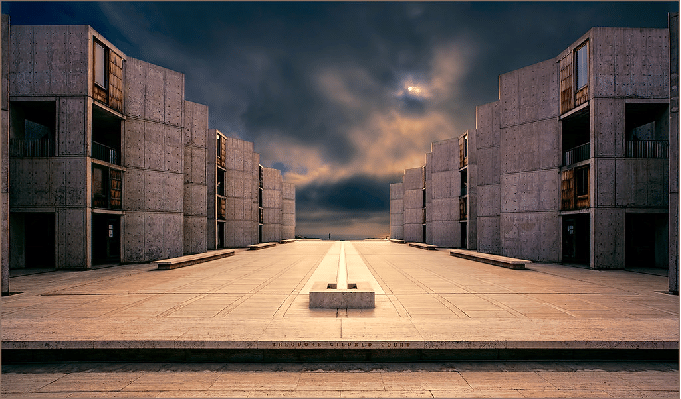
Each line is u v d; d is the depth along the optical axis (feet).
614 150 51.24
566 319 20.27
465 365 15.99
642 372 15.40
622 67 51.75
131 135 60.64
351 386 14.11
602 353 16.58
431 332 17.72
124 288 33.55
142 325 19.11
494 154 85.20
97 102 53.01
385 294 30.14
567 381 14.56
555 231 60.13
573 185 56.54
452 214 108.37
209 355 16.52
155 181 64.03
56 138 50.88
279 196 154.71
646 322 19.69
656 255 53.16
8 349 16.58
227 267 52.85
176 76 68.49
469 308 24.90
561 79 59.77
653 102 51.42
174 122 67.87
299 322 19.52
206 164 85.20
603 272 46.57
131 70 60.90
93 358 16.63
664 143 52.47
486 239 85.92
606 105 51.49
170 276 42.42
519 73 66.74
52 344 16.62
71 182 50.60
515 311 24.06
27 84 51.19
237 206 107.45
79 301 27.40
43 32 51.60
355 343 16.42
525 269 49.80
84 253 49.93
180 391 13.75
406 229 153.58
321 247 115.34
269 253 84.58
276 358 16.43
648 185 51.16
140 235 61.21
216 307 25.29
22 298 28.66
